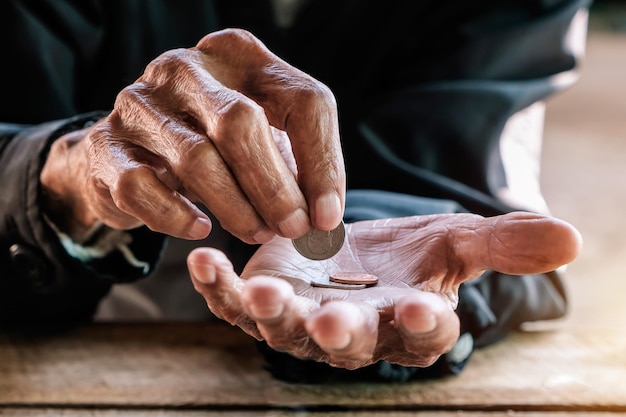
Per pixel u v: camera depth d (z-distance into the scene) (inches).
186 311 32.9
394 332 18.4
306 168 19.6
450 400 23.1
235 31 20.9
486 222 20.1
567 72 33.4
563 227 18.8
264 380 24.2
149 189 19.4
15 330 27.1
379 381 24.0
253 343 26.5
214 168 19.1
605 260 55.6
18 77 30.9
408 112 31.4
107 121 20.8
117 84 32.6
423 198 28.6
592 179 78.3
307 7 34.0
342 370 23.8
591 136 97.0
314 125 19.6
